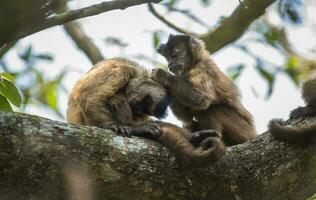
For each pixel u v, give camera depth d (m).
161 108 12.50
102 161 8.12
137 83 12.23
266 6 14.04
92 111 11.04
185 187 8.55
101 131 8.49
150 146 8.68
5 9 2.45
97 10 9.46
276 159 8.75
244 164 8.84
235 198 8.73
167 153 8.70
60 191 7.82
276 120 9.69
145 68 13.02
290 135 8.70
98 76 11.62
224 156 8.91
